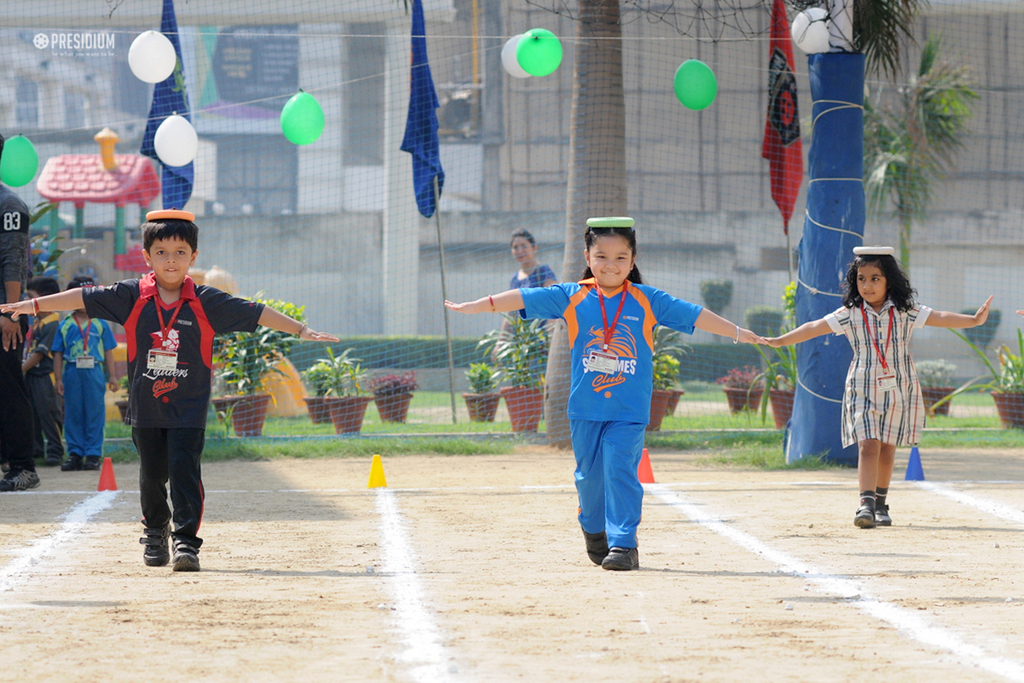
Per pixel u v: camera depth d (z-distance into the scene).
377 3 30.22
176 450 6.69
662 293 6.79
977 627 5.08
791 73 15.81
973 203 34.84
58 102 37.38
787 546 7.54
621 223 6.73
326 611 5.42
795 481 11.46
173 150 14.43
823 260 12.82
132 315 6.71
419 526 8.54
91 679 4.19
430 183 17.16
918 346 33.62
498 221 35.41
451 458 14.16
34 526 8.55
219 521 8.83
